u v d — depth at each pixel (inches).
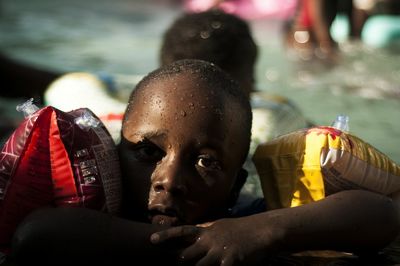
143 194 76.6
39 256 71.9
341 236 76.0
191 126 75.2
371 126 173.9
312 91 209.3
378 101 199.2
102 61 248.2
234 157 78.3
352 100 199.9
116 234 73.1
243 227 73.6
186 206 75.2
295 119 137.7
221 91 78.2
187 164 75.7
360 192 79.9
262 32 333.1
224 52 123.4
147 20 373.7
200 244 72.1
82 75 156.4
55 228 72.3
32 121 78.0
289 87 213.9
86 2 440.5
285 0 386.3
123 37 307.3
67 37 301.7
